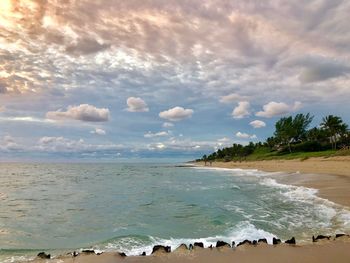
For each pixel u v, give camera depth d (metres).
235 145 165.12
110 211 21.28
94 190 36.34
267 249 10.55
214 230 14.91
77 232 15.27
